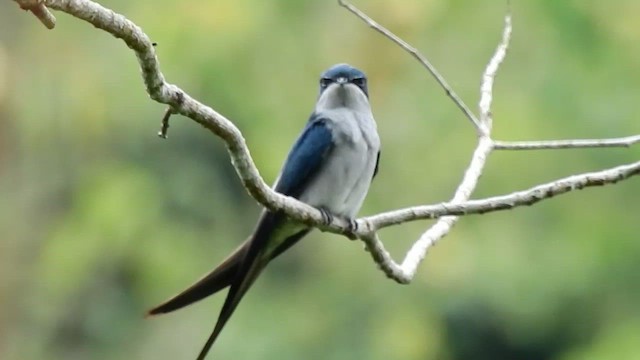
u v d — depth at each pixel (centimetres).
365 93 921
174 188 1631
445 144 1461
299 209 724
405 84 1480
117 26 566
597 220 1503
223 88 1488
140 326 1619
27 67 1536
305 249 1609
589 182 754
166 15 1480
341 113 880
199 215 1655
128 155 1609
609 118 1437
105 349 1614
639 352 1470
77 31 1541
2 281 1556
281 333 1582
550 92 1446
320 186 866
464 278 1520
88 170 1584
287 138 1479
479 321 1544
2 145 1525
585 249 1503
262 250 815
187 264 1606
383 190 1473
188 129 1642
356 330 1550
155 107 1572
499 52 866
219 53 1484
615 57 1452
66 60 1537
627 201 1505
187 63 1480
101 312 1602
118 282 1619
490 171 1448
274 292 1617
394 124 1477
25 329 1576
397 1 1477
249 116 1496
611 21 1455
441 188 1459
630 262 1505
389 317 1540
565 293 1514
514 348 1576
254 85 1492
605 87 1448
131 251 1588
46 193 1572
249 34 1491
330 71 919
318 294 1580
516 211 1512
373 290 1559
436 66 1476
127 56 1533
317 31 1498
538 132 1438
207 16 1480
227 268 798
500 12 1468
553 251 1508
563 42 1457
